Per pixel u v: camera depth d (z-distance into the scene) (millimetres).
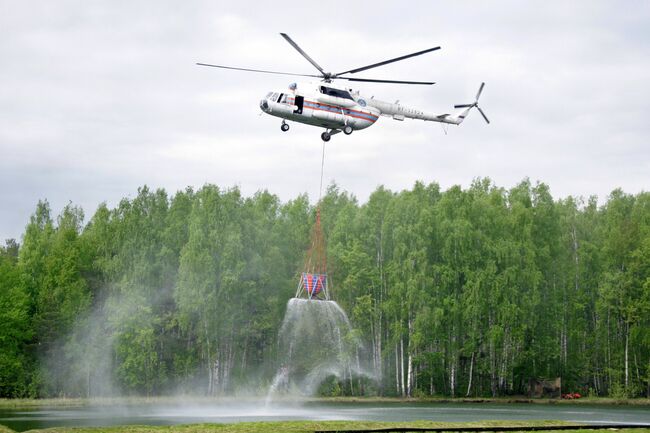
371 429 40156
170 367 80125
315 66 48812
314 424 42156
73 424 47469
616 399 78062
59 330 76438
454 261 80625
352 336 76875
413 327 78062
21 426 46531
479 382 83125
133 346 75688
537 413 58125
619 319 82312
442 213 82562
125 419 51344
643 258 80688
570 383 83500
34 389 75438
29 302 79438
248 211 83000
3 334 75188
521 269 81250
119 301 77438
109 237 83125
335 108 49188
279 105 47688
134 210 82562
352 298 81188
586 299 84062
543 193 86250
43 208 102000
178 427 40688
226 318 77875
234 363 81688
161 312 79562
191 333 81000
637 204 96188
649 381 78812
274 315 80625
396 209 81812
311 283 47875
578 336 81938
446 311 78812
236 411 59625
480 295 78000
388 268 79562
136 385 77562
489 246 80688
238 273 77438
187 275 77312
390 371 81812
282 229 86500
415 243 80250
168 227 82375
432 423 43031
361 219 83375
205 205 80562
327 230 88125
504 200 93625
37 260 82438
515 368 83000
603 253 83938
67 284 78250
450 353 79750
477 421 45812
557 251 84562
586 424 44750
